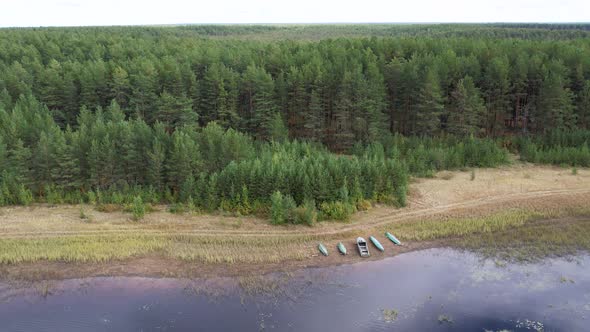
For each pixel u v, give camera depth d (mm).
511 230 47031
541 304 34906
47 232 44844
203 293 36438
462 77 79062
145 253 41781
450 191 56219
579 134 70625
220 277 38625
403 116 79750
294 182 50719
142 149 55906
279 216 46938
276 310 34312
